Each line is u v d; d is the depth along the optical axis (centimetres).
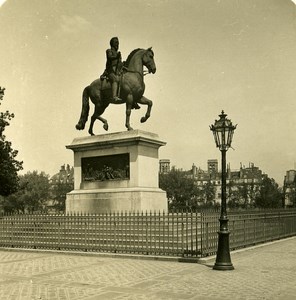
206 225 1579
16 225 2098
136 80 2297
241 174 11431
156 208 2241
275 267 1377
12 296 999
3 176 4241
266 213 2352
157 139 2311
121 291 1029
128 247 1736
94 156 2347
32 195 9356
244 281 1138
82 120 2450
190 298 945
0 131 4038
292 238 2533
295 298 941
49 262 1574
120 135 2256
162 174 10100
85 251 1827
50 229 1988
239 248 1892
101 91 2373
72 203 2344
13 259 1681
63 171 10150
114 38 2283
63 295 999
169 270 1338
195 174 14350
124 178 2242
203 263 1486
